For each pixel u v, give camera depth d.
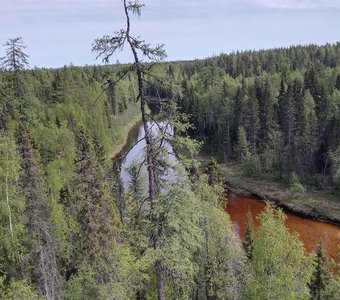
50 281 30.47
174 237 15.16
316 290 30.12
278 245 28.08
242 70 166.88
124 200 34.16
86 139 31.50
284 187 79.75
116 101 128.88
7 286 26.70
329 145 80.19
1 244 30.64
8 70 52.75
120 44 13.52
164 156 15.04
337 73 121.69
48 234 31.67
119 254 29.11
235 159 99.31
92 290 28.20
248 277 31.00
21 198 30.92
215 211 30.81
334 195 73.19
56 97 87.44
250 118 97.81
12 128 49.03
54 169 51.22
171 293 19.88
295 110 86.56
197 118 116.25
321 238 60.44
